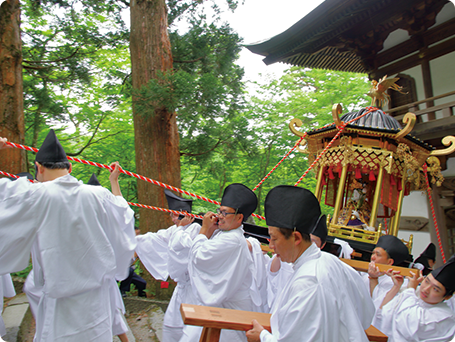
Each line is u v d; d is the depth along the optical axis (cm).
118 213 254
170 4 782
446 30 675
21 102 572
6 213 209
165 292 562
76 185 236
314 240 264
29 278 320
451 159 666
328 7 641
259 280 275
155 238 390
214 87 620
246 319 177
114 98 754
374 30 762
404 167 405
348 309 150
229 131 743
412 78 749
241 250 244
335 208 397
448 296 229
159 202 595
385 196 395
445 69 685
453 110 664
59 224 219
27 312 418
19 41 577
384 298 269
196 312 172
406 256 296
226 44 770
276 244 171
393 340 246
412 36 727
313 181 1152
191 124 720
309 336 141
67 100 905
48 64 800
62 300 224
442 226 677
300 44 764
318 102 1220
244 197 253
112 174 280
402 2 681
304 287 150
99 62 939
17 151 553
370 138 401
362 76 1245
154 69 618
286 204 170
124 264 268
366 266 293
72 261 221
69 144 941
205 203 1018
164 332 310
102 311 239
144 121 610
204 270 245
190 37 748
